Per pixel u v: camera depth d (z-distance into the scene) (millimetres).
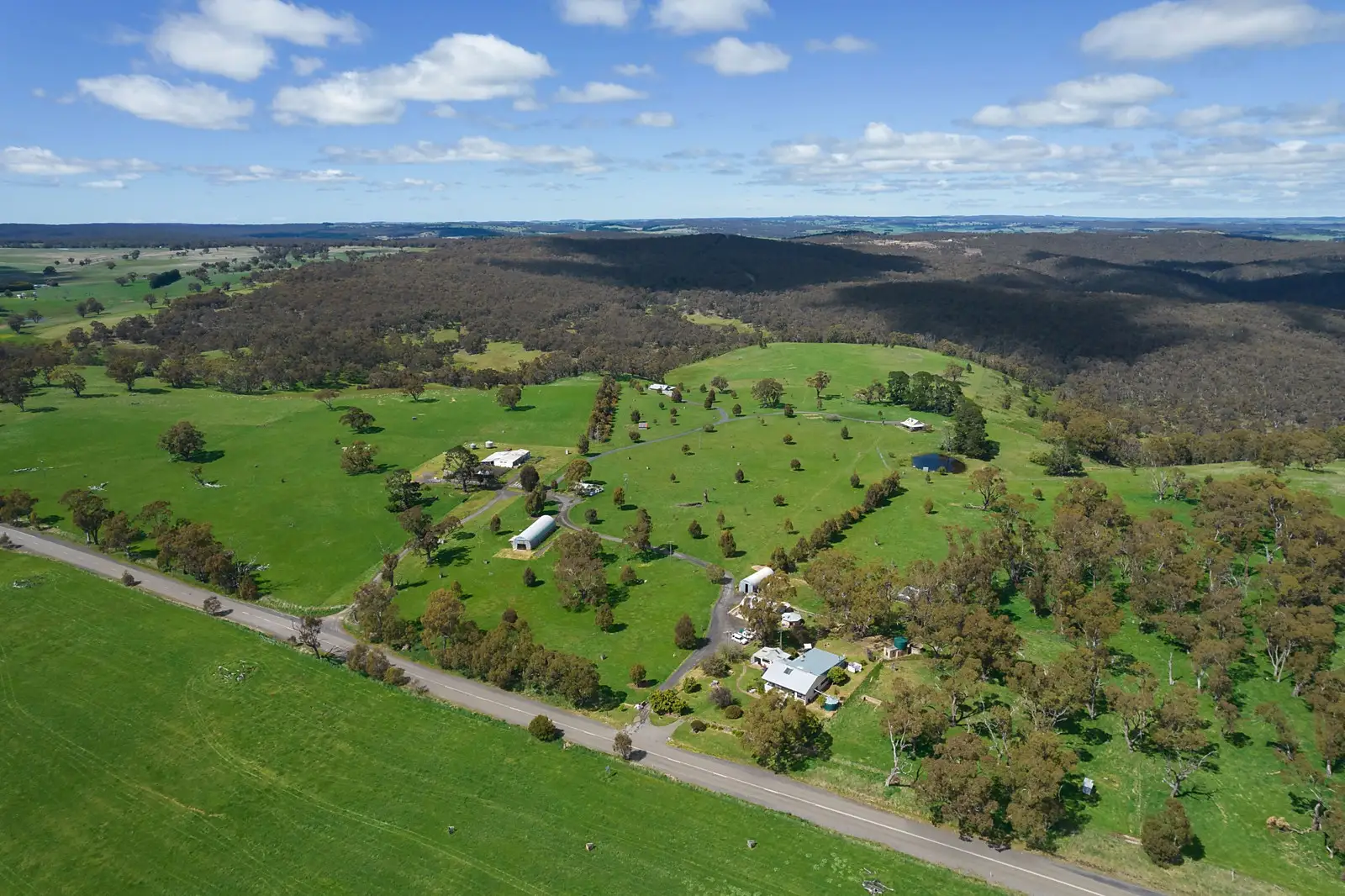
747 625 107375
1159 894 66250
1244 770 81688
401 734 88062
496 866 68812
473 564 134625
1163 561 114125
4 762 83688
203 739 87062
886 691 95188
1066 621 104438
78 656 103875
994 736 83688
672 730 89188
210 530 133000
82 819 75625
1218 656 91125
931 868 68625
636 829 73250
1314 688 91500
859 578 110438
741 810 75750
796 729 82812
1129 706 82625
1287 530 122438
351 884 67250
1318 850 71000
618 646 108062
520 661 98062
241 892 66812
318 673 100500
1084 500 137500
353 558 137500
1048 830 73125
